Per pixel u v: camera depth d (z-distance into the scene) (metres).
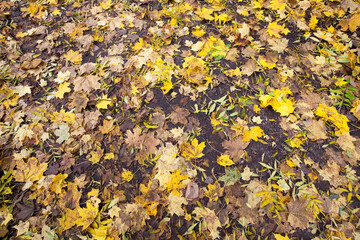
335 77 2.38
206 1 3.04
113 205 1.80
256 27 2.76
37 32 2.81
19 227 1.70
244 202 1.78
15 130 2.12
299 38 2.67
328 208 1.75
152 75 2.42
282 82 2.35
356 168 1.93
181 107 2.25
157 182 1.87
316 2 2.88
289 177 1.89
